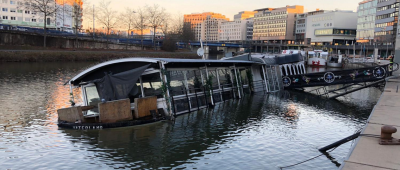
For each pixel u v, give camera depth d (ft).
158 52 332.60
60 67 197.26
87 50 293.43
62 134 60.70
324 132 65.57
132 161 48.80
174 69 77.15
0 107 80.94
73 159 49.01
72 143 56.03
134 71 68.69
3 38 257.14
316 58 282.97
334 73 113.80
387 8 418.51
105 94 69.77
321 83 116.57
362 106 96.53
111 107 65.41
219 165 47.57
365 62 278.67
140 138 59.36
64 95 102.37
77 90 112.47
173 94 75.31
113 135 60.70
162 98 72.08
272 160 49.67
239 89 107.34
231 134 63.16
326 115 82.43
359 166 30.01
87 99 75.10
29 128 63.98
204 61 83.92
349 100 107.55
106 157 50.19
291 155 51.85
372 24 458.09
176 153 52.34
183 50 416.05
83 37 318.86
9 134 59.77
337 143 51.93
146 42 389.80
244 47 531.91
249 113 82.58
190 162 48.67
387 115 50.11
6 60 211.41
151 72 71.77
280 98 108.68
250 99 104.53
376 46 402.11
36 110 79.46
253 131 65.46
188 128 66.54
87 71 73.20
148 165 47.42
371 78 107.34
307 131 66.08
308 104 98.22
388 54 406.00
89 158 49.60
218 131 65.00
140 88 72.54
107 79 69.46
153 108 71.31
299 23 617.62
